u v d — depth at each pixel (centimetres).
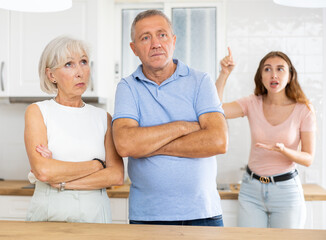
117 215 258
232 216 253
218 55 296
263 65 231
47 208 152
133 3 304
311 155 222
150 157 157
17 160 311
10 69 280
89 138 162
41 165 149
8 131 311
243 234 119
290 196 219
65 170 151
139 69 167
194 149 152
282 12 290
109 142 169
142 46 157
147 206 156
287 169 222
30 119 157
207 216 155
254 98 241
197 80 163
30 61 278
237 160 292
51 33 276
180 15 300
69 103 165
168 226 128
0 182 296
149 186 156
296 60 289
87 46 165
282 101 231
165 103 160
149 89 162
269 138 228
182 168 154
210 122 156
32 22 278
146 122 161
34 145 153
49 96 277
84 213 153
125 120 159
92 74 272
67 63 158
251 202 229
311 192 253
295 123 226
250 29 293
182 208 153
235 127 293
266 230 123
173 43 164
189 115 160
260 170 225
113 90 305
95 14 271
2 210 265
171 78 163
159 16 159
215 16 298
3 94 280
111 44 303
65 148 157
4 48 280
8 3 149
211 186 160
